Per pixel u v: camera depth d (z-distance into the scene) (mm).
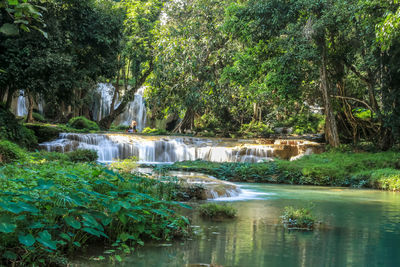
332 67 26953
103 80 38469
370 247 4773
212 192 9766
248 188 13609
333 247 4727
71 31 20172
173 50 30016
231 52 30750
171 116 45125
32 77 16828
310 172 16656
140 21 33344
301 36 22656
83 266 3594
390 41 14102
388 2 16469
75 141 23047
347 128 28812
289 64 22953
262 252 4383
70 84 18828
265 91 27703
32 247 3498
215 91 33281
